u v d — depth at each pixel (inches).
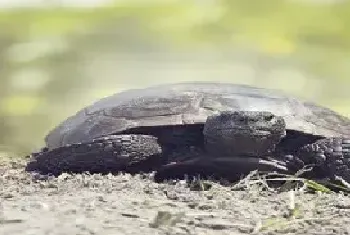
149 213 442.3
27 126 1856.5
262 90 664.4
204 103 606.9
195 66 3395.7
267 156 584.4
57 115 2144.4
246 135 554.6
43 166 611.5
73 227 391.2
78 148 594.9
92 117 632.4
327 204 497.0
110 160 585.6
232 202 494.0
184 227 410.9
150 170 591.2
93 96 2573.8
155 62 3368.6
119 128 598.9
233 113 561.9
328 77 3083.2
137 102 621.9
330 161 584.4
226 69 3329.2
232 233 412.2
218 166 576.7
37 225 393.7
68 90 2669.8
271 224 432.1
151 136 592.4
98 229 391.5
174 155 590.6
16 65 3063.5
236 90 641.6
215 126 562.9
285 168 584.1
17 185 552.7
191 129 595.5
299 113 617.3
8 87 2615.7
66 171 600.1
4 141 1373.0
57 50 3282.5
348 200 514.9
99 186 534.3
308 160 594.9
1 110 2158.0
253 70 3383.4
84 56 3257.9
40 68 3048.7
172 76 3221.0
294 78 3157.0
